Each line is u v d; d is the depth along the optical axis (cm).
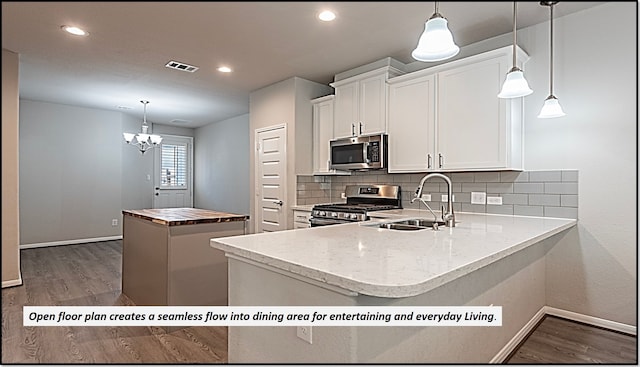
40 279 397
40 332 262
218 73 404
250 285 175
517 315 239
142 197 729
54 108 595
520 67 284
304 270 134
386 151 361
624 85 251
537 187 291
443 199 353
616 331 257
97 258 505
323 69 391
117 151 669
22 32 289
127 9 215
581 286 273
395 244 176
